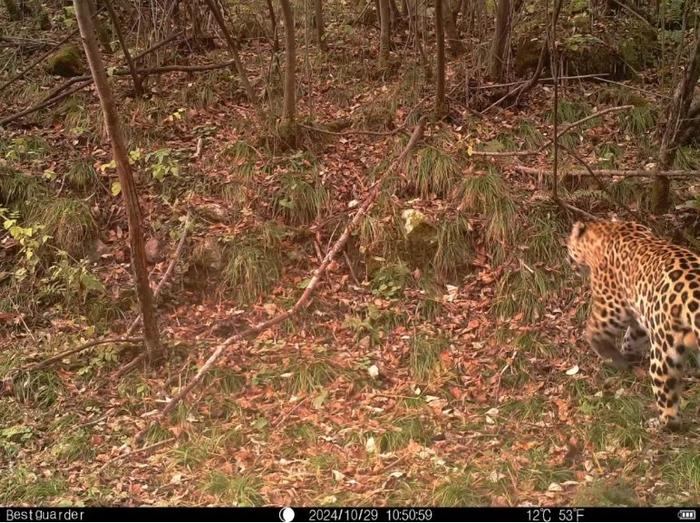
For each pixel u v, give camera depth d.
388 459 3.49
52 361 4.14
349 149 5.30
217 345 4.26
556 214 4.71
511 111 5.47
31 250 4.49
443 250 4.60
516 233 4.63
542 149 5.04
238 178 5.08
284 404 3.88
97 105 5.66
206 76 6.01
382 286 4.50
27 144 5.36
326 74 6.13
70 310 4.56
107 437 3.74
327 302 4.47
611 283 3.85
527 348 4.08
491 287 4.51
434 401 3.81
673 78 5.10
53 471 3.56
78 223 4.84
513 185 4.91
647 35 5.95
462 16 6.50
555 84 4.31
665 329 3.37
